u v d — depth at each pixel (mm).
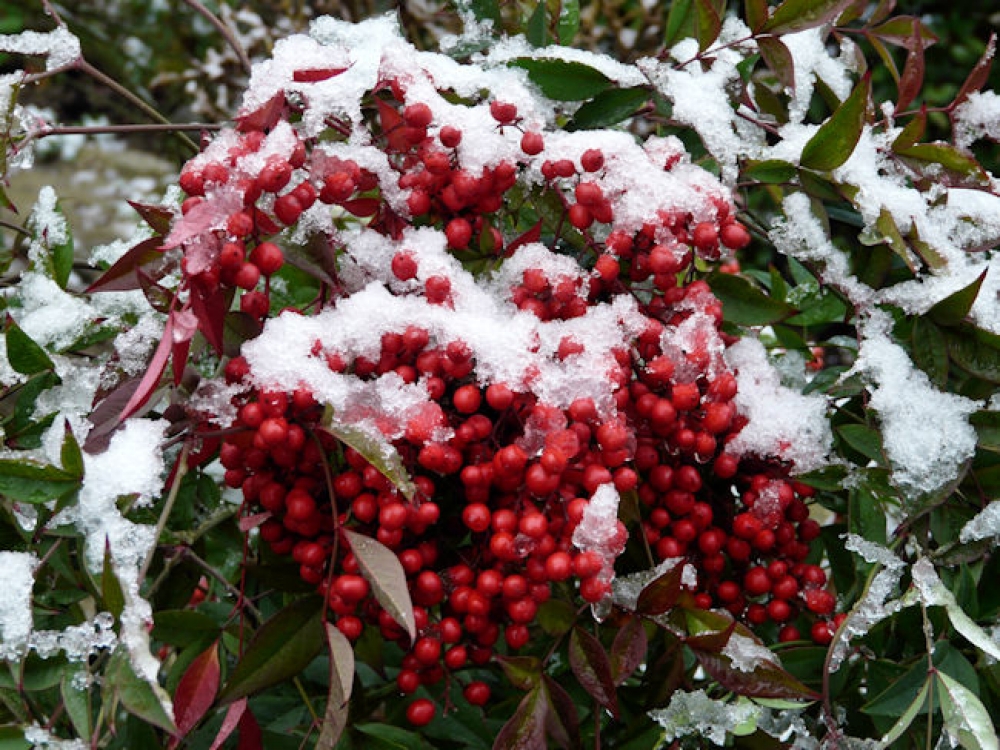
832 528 606
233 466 518
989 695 569
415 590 517
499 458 497
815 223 576
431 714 540
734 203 578
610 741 571
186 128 573
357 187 540
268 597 610
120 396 512
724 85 583
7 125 550
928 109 594
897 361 559
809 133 577
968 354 561
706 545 546
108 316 578
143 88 1322
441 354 514
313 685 603
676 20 599
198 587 629
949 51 1391
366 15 985
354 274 538
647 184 529
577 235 567
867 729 572
